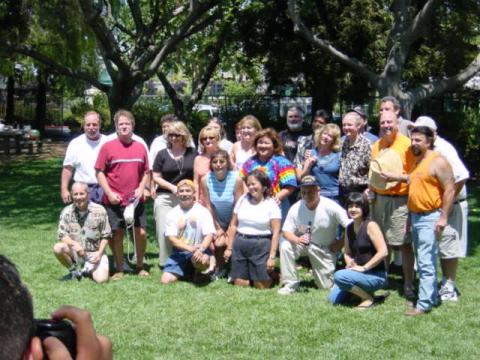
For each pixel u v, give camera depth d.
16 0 18.09
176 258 7.41
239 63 21.31
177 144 7.83
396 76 13.30
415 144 6.03
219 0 16.75
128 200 7.52
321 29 18.17
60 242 7.41
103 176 7.52
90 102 43.41
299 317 6.05
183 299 6.67
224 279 7.53
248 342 5.39
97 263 7.34
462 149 17.58
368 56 17.94
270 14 18.38
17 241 9.55
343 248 7.47
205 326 5.81
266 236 7.17
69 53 23.89
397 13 13.35
